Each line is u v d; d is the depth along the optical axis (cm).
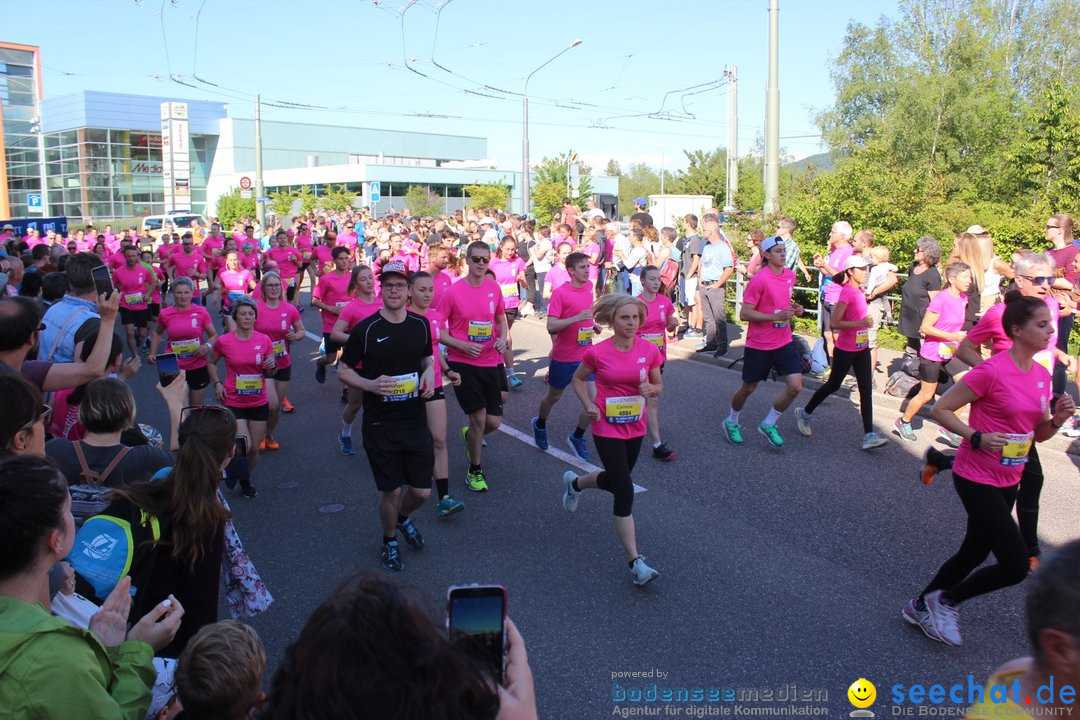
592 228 1559
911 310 891
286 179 6278
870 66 3244
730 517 618
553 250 1681
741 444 795
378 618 154
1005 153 1888
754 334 762
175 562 316
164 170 5738
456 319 683
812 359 989
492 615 192
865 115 3231
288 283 1758
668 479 704
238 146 6500
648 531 596
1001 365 411
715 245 1185
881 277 1036
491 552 567
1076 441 765
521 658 198
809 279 1267
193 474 313
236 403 693
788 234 1159
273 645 454
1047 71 3256
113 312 393
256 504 678
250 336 692
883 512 618
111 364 498
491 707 161
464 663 159
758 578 518
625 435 516
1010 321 410
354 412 792
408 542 571
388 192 6000
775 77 1602
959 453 432
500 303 699
